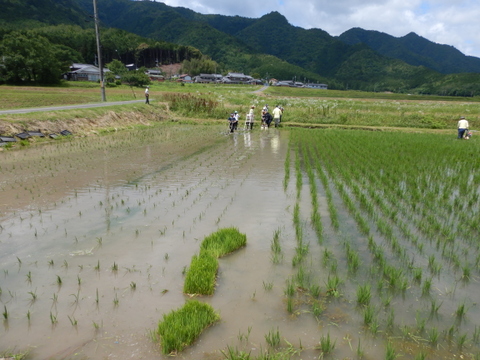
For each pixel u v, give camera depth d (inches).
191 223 230.7
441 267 171.5
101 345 113.4
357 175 361.4
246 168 421.7
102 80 1144.2
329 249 191.9
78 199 282.4
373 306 136.3
